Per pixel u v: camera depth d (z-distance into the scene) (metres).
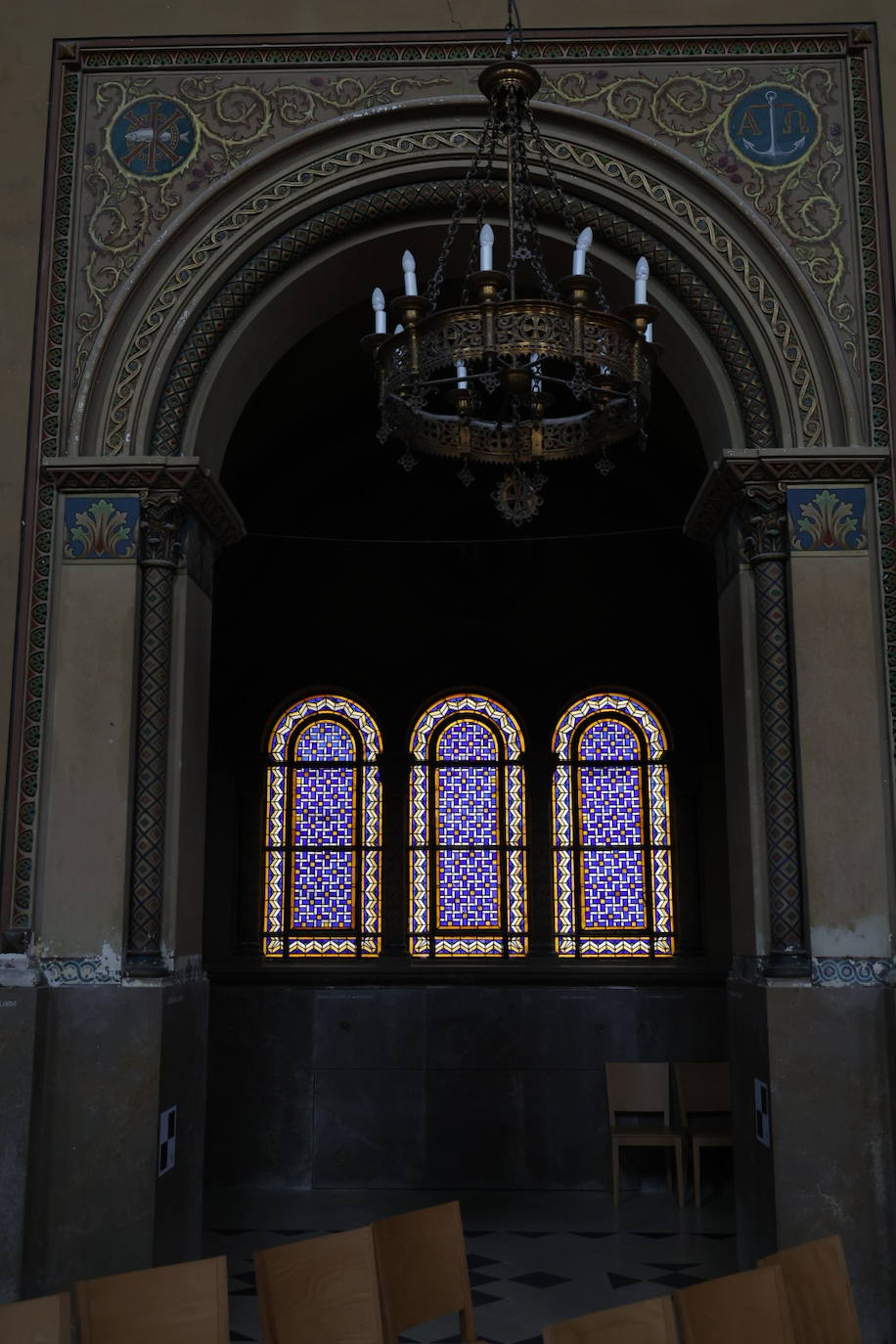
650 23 6.52
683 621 11.02
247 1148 10.02
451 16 6.55
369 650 11.01
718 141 6.41
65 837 5.73
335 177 6.43
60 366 6.22
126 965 5.61
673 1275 7.36
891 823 5.70
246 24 6.58
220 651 10.96
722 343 6.27
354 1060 10.14
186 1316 3.64
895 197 6.28
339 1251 4.00
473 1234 8.43
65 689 5.86
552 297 4.68
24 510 6.03
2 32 6.61
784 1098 5.44
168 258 6.35
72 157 6.45
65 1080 5.50
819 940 5.60
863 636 5.86
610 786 10.81
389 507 11.30
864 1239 5.32
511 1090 10.08
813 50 6.49
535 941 10.47
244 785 10.76
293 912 10.62
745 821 6.01
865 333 6.16
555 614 11.08
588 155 6.41
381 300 4.91
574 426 5.28
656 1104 9.67
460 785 10.81
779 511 6.03
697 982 10.16
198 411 6.28
